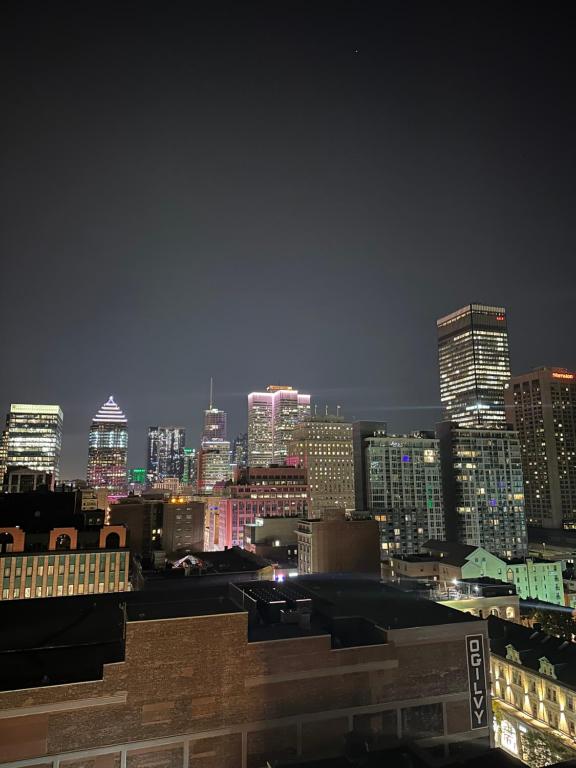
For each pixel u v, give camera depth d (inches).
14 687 1817.2
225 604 2244.1
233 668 2015.3
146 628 1937.7
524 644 4525.1
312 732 2065.7
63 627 2345.0
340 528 6776.6
